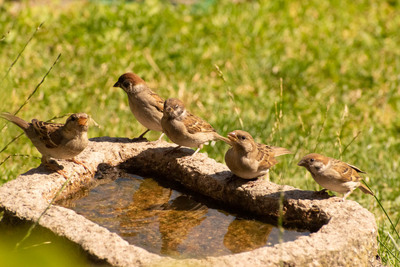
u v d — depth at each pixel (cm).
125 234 764
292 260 612
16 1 2053
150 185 945
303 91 1630
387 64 1831
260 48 1867
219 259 595
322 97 1611
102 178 938
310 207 769
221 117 1418
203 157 949
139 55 1691
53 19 1872
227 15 2055
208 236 769
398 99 1619
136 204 870
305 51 1892
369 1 2392
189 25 1952
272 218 805
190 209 863
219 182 868
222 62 1738
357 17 2223
